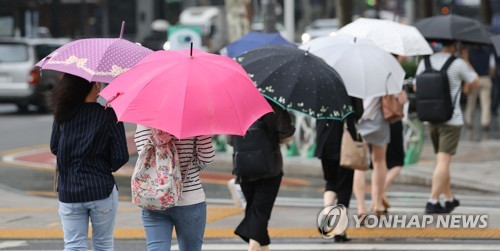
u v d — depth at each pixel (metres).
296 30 140.50
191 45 13.13
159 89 12.65
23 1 97.00
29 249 21.02
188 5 157.62
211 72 12.94
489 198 28.41
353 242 21.44
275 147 17.86
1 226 23.72
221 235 22.45
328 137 20.70
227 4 52.59
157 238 13.92
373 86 20.28
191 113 12.50
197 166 13.90
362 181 23.33
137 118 12.47
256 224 17.89
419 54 23.58
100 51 14.46
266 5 38.00
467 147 40.03
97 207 14.40
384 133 23.16
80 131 14.27
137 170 13.51
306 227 23.36
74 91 14.28
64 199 14.38
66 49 14.79
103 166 14.46
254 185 18.17
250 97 13.15
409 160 34.59
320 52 20.66
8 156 41.94
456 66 23.78
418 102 23.97
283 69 17.36
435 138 24.66
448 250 20.38
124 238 22.19
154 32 118.31
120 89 12.98
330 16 133.88
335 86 17.55
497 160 35.69
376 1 92.00
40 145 46.38
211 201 28.53
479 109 60.84
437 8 96.19
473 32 24.91
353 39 20.89
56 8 120.38
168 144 13.52
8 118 61.88
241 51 28.39
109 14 147.88
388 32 23.52
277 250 20.58
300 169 35.00
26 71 61.78
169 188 13.39
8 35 96.06
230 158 37.06
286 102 17.03
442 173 24.12
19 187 32.19
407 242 21.34
